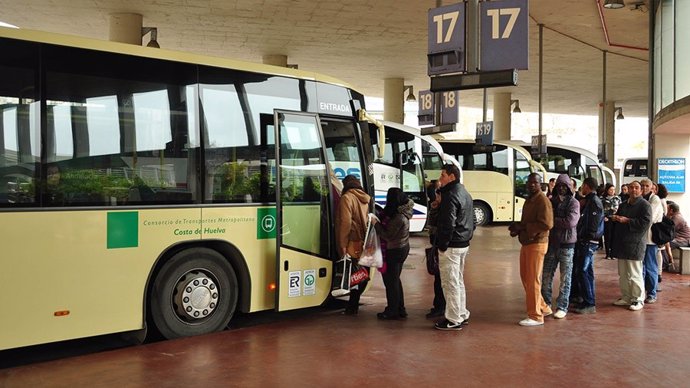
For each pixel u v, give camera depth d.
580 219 8.80
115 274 6.27
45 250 5.84
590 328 7.75
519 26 9.49
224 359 6.14
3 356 6.52
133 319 6.40
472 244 18.09
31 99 5.83
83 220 6.07
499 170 25.41
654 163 15.49
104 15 18.80
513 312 8.67
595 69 27.89
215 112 7.12
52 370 5.74
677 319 8.32
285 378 5.59
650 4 15.98
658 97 15.49
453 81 9.95
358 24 19.81
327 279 8.05
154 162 6.60
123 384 5.37
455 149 25.59
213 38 21.78
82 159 6.11
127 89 6.46
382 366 6.00
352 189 8.02
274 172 7.62
